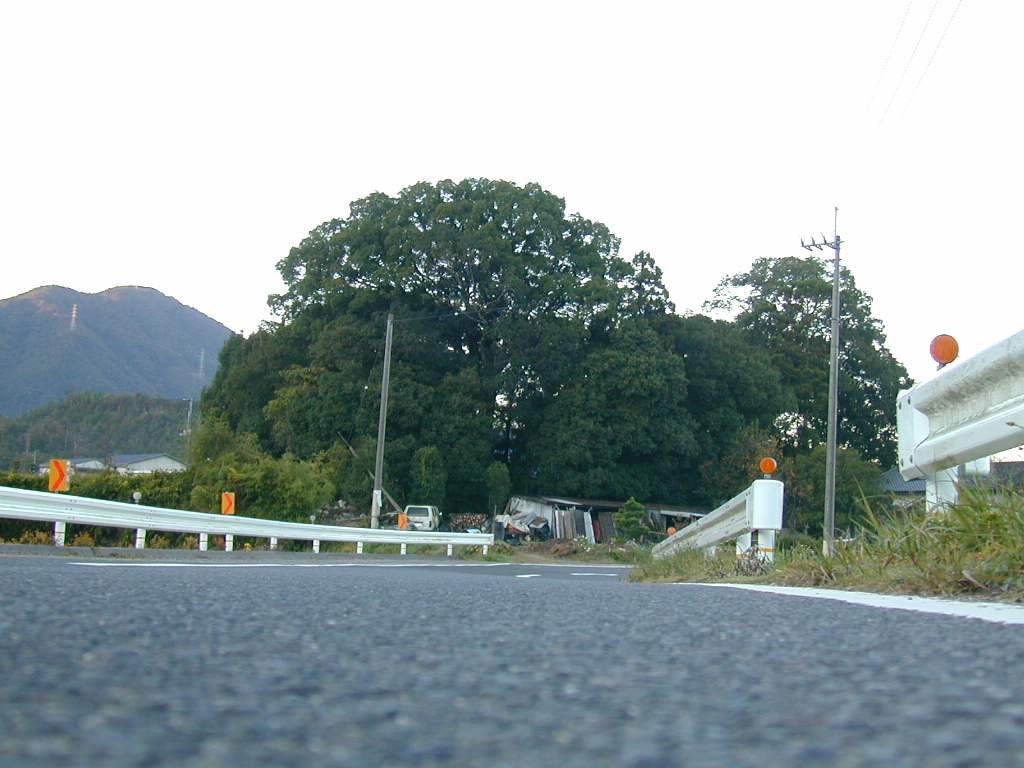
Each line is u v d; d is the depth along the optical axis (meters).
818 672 1.71
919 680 1.59
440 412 42.34
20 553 11.12
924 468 6.06
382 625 2.41
